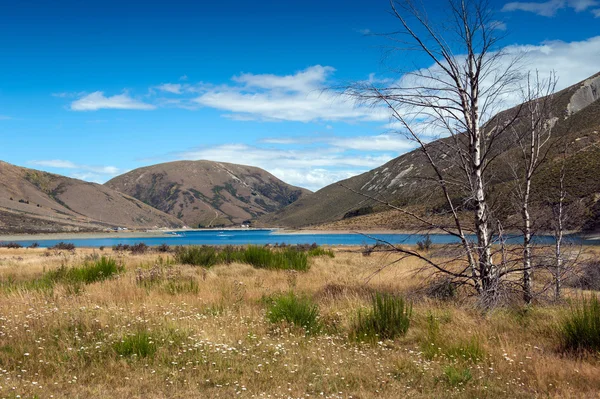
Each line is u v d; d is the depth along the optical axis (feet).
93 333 24.94
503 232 36.14
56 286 42.24
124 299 35.91
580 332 24.02
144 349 22.18
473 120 34.76
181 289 41.83
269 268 64.49
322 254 94.07
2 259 99.91
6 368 19.65
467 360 22.03
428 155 35.19
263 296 38.34
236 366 20.65
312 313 29.60
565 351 23.13
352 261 77.92
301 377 19.56
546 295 35.58
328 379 19.29
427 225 35.32
